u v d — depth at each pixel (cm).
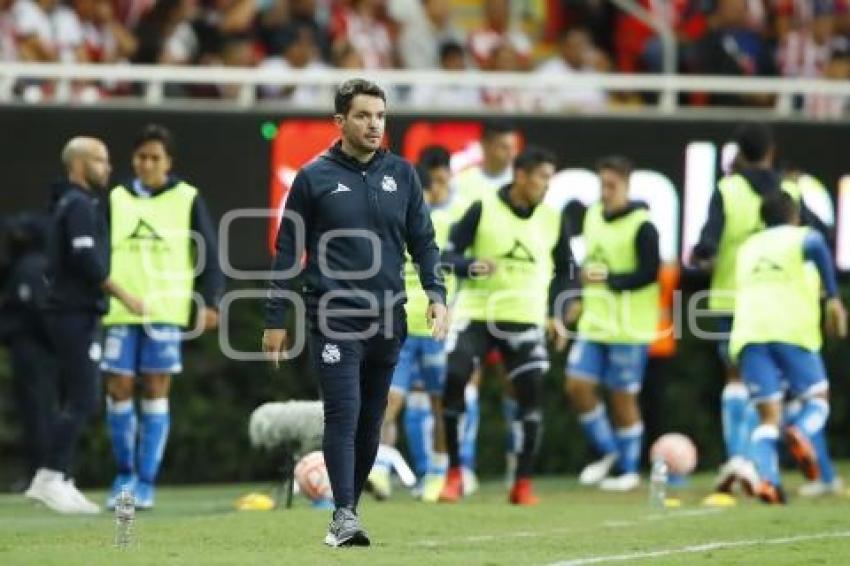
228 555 3538
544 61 7781
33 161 6444
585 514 4859
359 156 3719
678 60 7562
